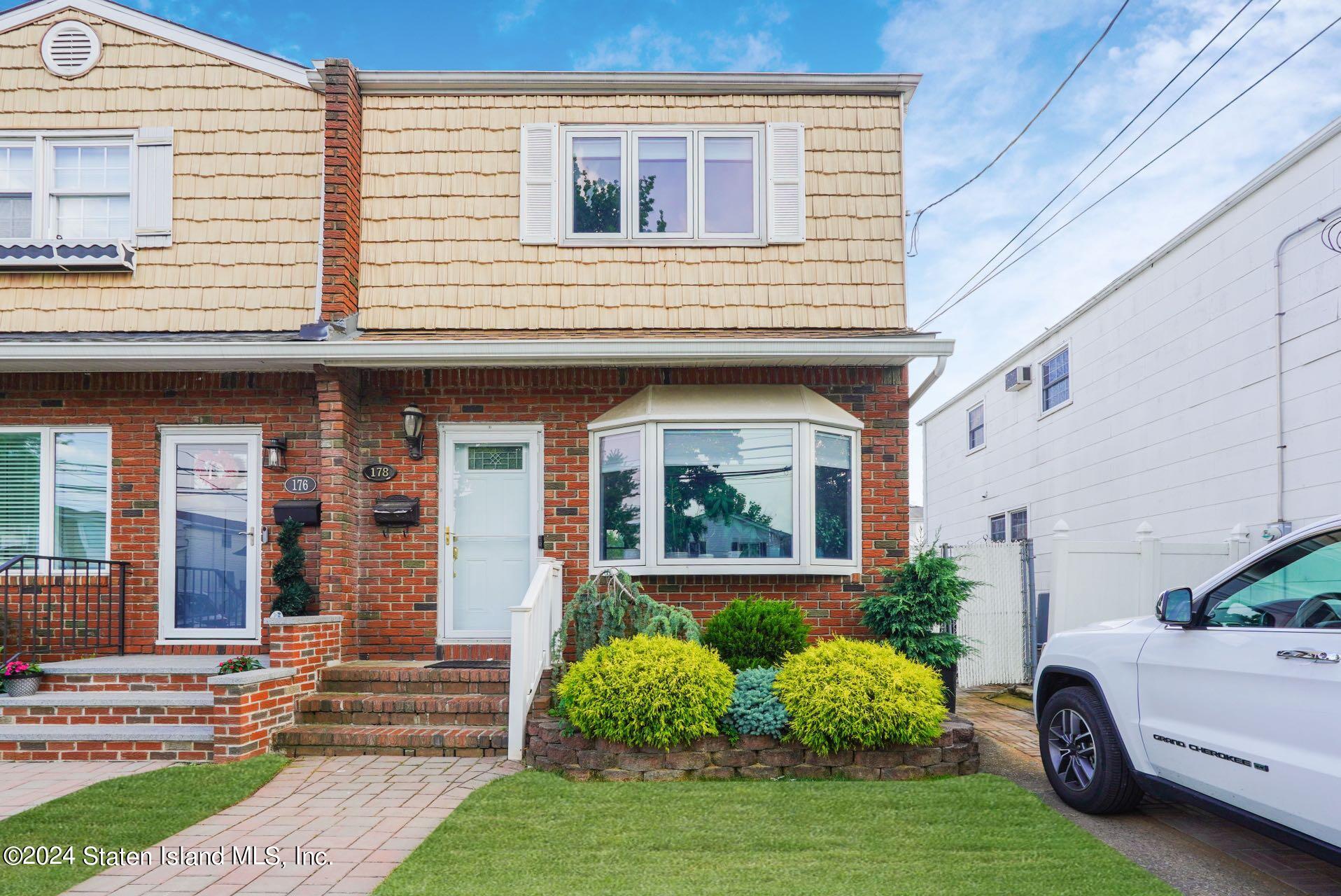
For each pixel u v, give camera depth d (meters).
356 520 8.77
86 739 6.92
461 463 9.04
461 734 7.16
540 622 7.72
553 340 8.21
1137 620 5.50
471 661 8.62
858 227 9.23
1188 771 4.72
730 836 5.05
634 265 9.18
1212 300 9.85
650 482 8.41
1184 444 10.38
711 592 8.58
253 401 8.97
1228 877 4.51
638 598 7.71
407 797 6.00
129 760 6.92
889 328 9.06
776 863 4.62
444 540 8.87
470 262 9.18
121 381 8.95
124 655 8.75
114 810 5.58
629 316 9.09
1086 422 12.78
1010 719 8.92
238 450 9.02
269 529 8.85
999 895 4.18
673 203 9.33
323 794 6.05
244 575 8.91
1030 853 4.74
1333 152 8.06
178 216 9.20
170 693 7.82
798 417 8.45
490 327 9.06
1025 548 11.57
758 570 8.36
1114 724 5.33
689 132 9.39
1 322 9.06
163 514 8.91
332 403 8.41
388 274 9.15
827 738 6.38
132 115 9.30
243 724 6.77
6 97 9.31
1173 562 9.38
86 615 8.74
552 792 5.92
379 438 8.91
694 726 6.32
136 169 9.24
